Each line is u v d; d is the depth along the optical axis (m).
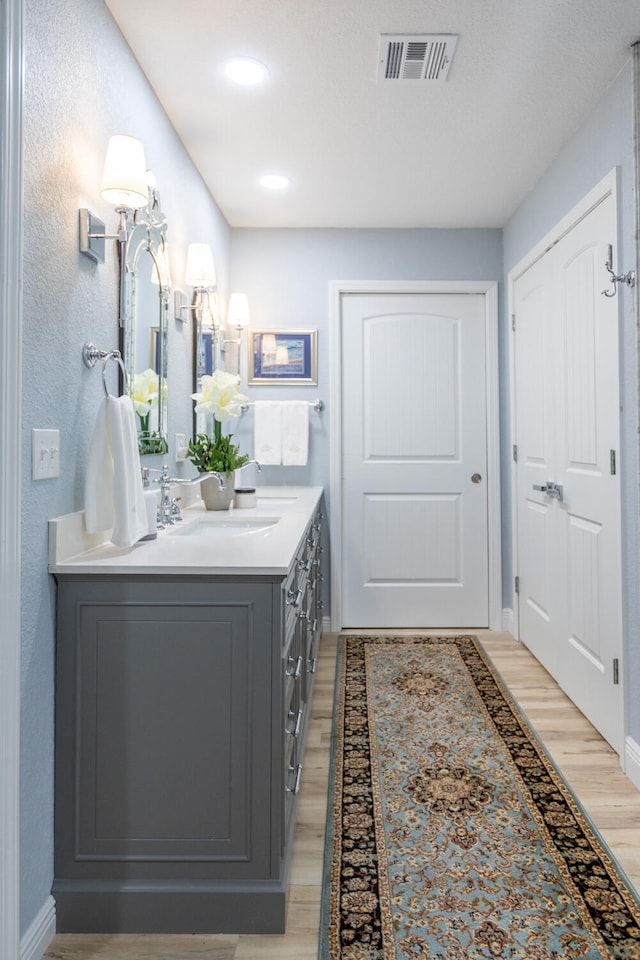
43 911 1.35
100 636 1.41
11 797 1.20
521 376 3.35
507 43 1.96
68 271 1.49
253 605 1.39
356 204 3.28
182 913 1.39
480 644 3.39
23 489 1.28
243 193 3.12
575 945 1.32
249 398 3.66
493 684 2.80
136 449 1.62
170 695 1.40
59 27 1.43
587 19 1.85
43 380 1.36
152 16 1.80
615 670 2.17
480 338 3.67
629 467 2.07
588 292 2.41
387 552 3.70
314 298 3.65
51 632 1.39
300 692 1.91
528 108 2.34
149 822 1.41
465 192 3.13
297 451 3.55
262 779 1.39
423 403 3.69
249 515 2.37
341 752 2.17
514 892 1.48
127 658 1.41
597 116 2.30
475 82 2.17
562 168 2.67
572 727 2.38
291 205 3.29
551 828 1.73
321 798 1.89
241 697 1.40
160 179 2.27
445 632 3.63
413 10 1.80
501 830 1.73
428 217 3.47
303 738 2.05
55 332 1.42
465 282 3.63
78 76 1.54
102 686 1.41
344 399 3.69
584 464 2.48
